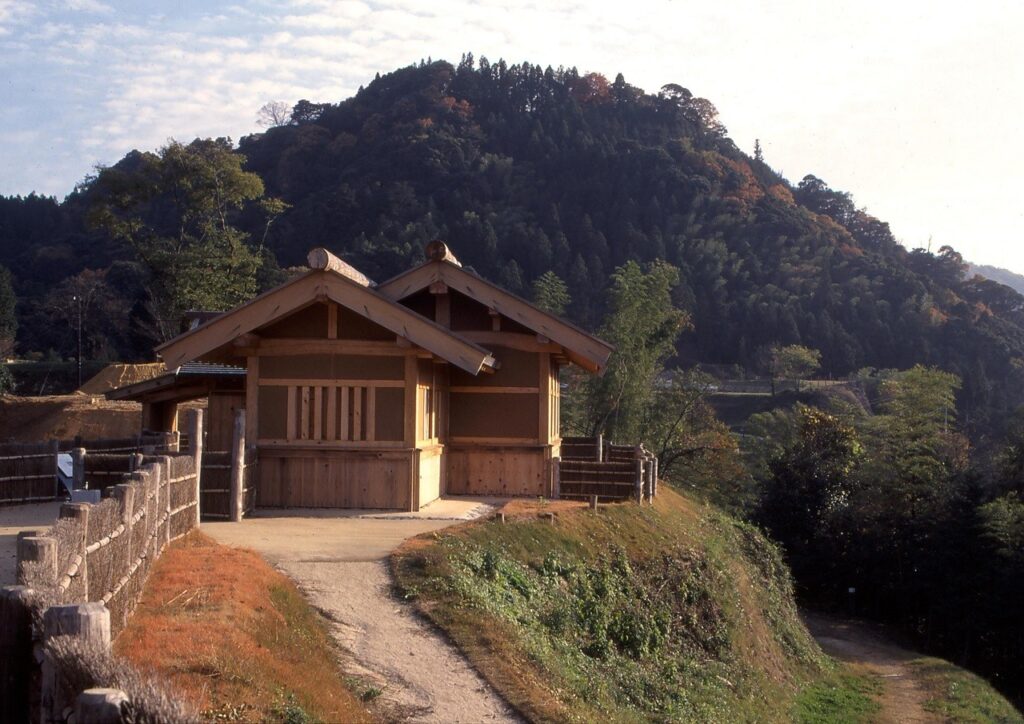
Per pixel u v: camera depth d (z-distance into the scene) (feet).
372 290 57.93
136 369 159.74
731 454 163.02
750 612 79.61
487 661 33.19
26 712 17.74
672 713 45.75
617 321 143.84
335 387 59.06
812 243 355.97
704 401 181.47
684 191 359.05
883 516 155.02
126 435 131.75
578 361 75.00
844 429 169.48
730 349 290.35
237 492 53.11
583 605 50.16
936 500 151.23
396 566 41.39
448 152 357.20
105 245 302.25
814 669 92.27
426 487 62.49
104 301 238.27
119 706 14.07
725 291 308.40
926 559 143.33
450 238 288.92
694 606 65.82
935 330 303.89
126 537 28.48
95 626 16.75
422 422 61.36
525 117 409.90
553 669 36.45
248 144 430.61
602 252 302.66
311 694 25.95
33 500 59.67
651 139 412.98
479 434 71.20
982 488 143.84
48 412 133.80
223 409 76.38
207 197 167.32
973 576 136.46
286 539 47.09
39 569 19.66
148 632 26.73
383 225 297.74
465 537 48.42
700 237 334.65
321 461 59.00
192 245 166.30
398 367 59.00
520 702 30.35
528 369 71.15
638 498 71.56
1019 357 293.02
